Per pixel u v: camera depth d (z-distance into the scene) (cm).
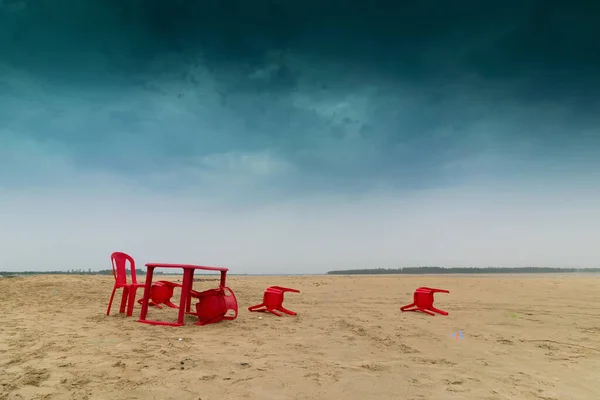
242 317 664
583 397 297
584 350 453
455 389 310
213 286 1362
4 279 1357
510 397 294
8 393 273
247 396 282
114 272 651
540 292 1156
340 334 529
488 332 558
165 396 277
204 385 302
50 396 270
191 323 581
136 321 584
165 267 577
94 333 488
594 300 967
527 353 437
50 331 496
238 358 384
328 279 2067
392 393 297
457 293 1144
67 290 1072
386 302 936
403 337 516
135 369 336
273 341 472
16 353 383
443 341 495
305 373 341
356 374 344
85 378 309
